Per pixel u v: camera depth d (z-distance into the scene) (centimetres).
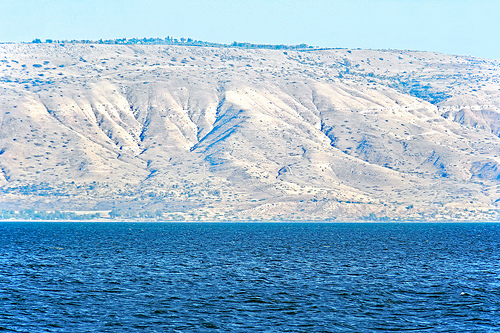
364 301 8919
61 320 7700
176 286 10106
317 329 7419
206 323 7644
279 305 8638
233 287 10044
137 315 8000
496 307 8538
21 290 9550
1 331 7169
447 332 7306
